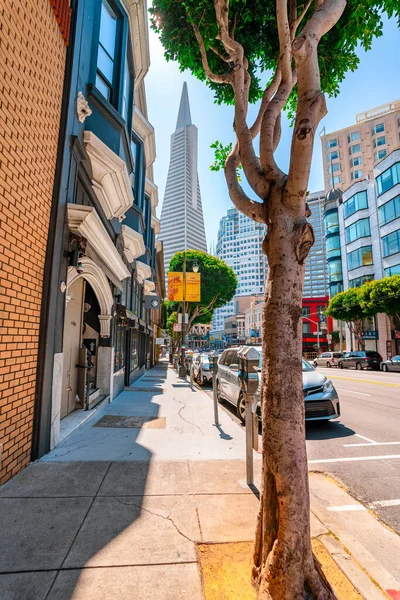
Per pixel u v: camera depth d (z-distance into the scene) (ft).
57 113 14.88
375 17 14.24
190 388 38.34
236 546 8.11
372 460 15.93
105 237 20.04
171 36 15.52
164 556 7.61
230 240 502.38
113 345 27.61
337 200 130.82
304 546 6.10
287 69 8.33
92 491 10.79
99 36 20.71
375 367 80.48
